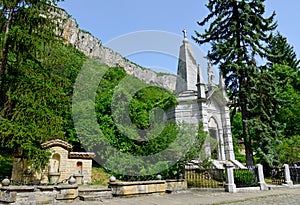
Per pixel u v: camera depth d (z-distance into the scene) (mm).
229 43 18344
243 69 17516
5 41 9547
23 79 9742
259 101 17219
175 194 10188
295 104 21750
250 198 9117
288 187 13055
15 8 10359
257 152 16812
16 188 7164
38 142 9758
